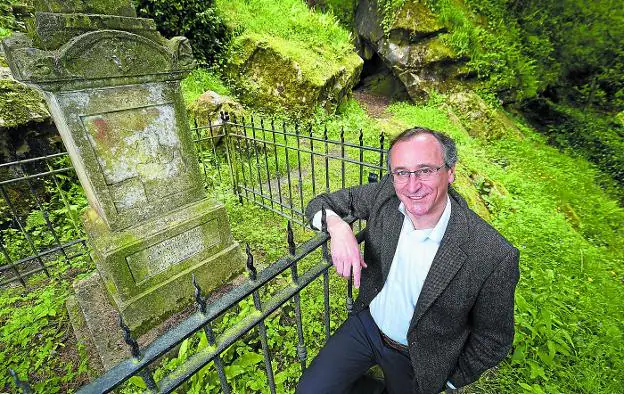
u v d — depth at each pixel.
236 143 4.94
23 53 1.50
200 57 6.47
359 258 1.30
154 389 0.88
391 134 6.29
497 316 1.23
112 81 1.84
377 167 2.64
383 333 1.63
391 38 9.13
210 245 2.60
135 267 2.19
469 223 1.26
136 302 2.22
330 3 11.01
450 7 8.83
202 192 2.56
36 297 2.80
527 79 9.56
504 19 10.33
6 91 3.49
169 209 2.38
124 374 0.79
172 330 0.89
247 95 6.60
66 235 3.57
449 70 8.95
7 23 4.18
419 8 8.70
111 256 2.05
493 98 9.13
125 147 2.04
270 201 3.96
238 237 3.40
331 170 4.96
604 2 10.64
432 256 1.35
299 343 1.47
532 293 2.62
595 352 2.19
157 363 2.00
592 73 11.93
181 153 2.35
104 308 2.46
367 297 1.68
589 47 11.23
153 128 2.14
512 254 1.16
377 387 1.86
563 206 5.36
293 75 6.47
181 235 2.40
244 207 4.02
